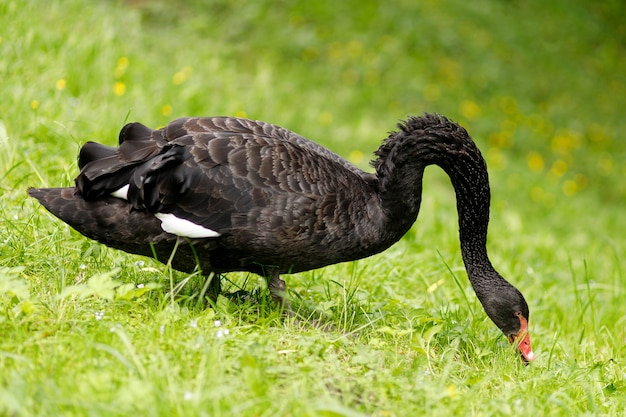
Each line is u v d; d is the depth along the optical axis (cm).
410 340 866
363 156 2003
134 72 1552
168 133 851
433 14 2748
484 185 956
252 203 830
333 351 809
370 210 898
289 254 860
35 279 855
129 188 821
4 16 1437
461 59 2652
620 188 2489
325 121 2056
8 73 1322
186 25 2159
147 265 964
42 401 608
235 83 1933
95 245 922
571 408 779
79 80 1426
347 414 636
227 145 838
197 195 823
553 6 3152
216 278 922
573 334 1197
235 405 648
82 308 790
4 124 1180
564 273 1545
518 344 951
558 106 2705
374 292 1094
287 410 651
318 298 1014
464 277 1268
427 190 1819
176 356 711
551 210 2130
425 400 727
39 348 696
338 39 2491
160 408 619
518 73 2734
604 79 2931
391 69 2472
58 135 1190
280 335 818
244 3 2427
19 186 1081
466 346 934
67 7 1656
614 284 1468
